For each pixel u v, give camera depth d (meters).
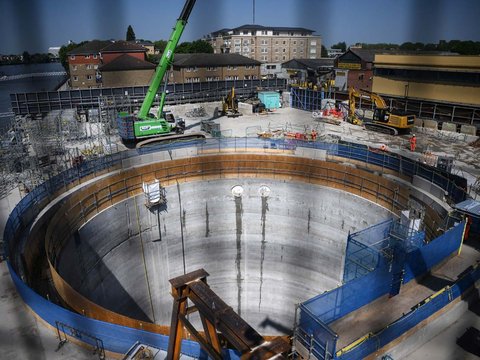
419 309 11.34
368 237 17.03
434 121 40.81
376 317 12.48
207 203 31.98
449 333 11.98
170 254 31.52
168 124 36.53
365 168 29.14
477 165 30.03
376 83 48.28
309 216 31.19
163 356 11.52
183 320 10.38
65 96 45.91
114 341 11.93
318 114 47.19
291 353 10.67
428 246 14.34
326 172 30.20
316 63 60.41
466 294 13.00
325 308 11.63
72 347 12.36
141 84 57.72
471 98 39.28
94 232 25.83
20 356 12.08
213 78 64.56
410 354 11.30
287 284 32.16
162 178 30.44
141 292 29.88
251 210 32.44
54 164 29.81
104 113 42.75
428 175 24.62
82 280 23.38
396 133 38.62
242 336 8.53
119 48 57.88
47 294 16.83
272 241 32.41
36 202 21.94
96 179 27.17
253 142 33.41
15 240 18.50
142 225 29.80
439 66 40.78
